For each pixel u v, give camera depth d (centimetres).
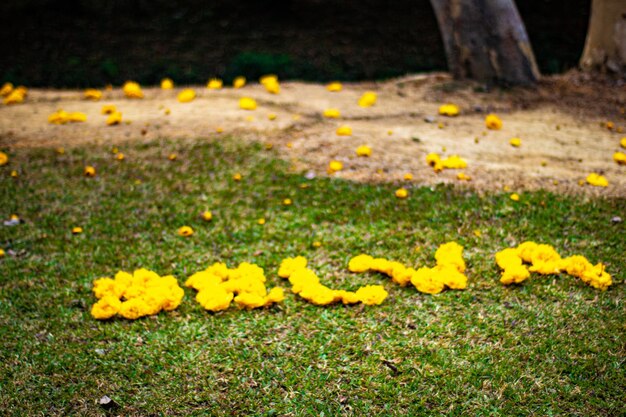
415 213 523
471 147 653
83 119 741
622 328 369
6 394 329
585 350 352
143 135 689
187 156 643
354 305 404
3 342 373
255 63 1045
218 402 323
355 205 545
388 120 735
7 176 609
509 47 845
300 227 516
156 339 373
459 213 518
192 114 751
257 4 1454
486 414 311
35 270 459
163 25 1373
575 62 1056
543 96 827
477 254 459
